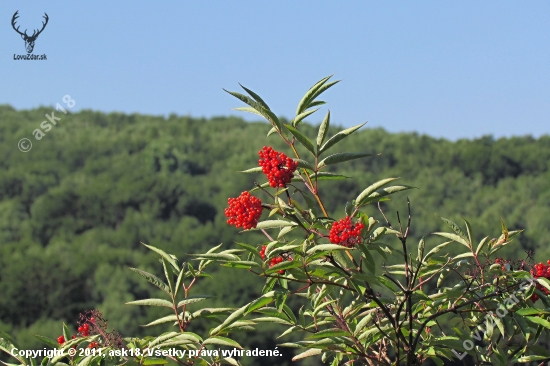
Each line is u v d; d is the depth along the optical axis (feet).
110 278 84.79
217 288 69.92
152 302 11.51
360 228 10.12
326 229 10.43
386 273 10.78
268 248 10.14
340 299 11.86
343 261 10.17
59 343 11.91
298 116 10.87
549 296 11.33
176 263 11.78
